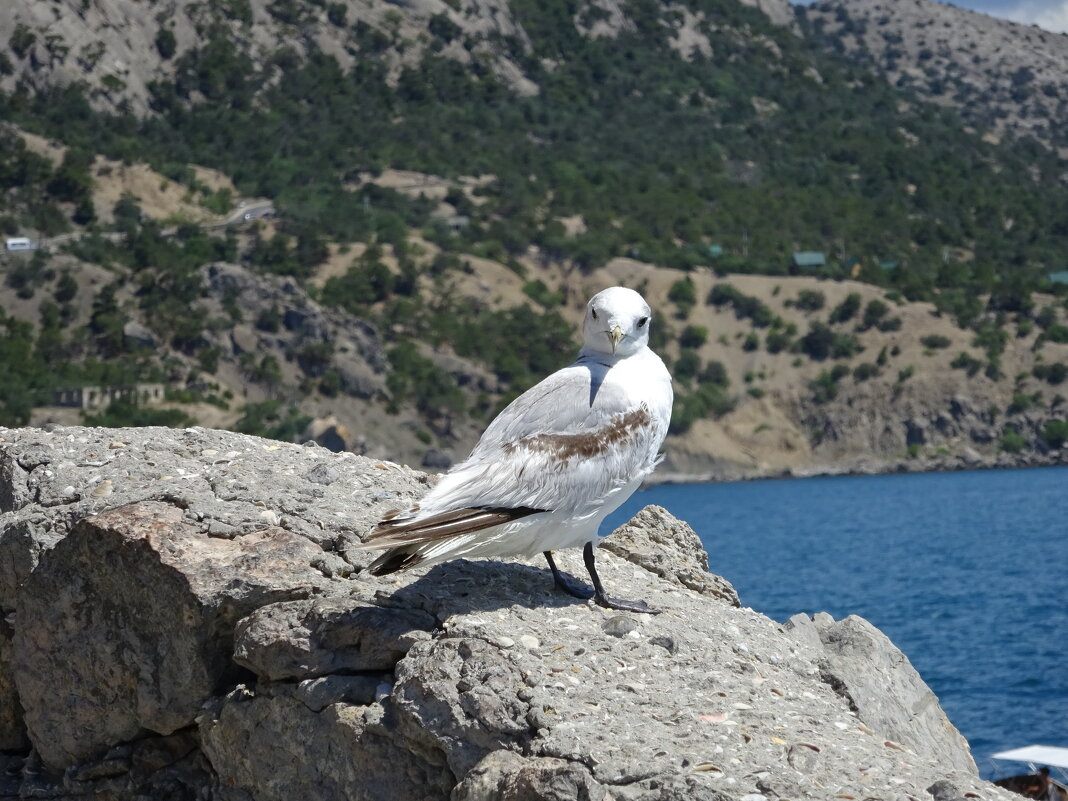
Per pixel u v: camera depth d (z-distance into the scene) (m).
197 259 175.00
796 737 5.55
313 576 6.96
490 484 6.23
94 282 165.00
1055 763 20.66
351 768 6.13
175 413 140.00
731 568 68.88
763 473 172.50
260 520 7.42
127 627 7.11
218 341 158.62
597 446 6.51
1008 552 74.50
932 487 147.12
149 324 157.88
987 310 194.88
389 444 153.00
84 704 7.29
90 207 195.00
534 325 180.12
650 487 167.00
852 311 191.12
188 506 7.46
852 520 106.38
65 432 8.80
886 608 49.78
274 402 148.25
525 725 5.62
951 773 5.28
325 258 190.12
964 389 178.62
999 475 163.38
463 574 7.26
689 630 6.86
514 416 6.61
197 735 7.10
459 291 186.88
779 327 189.00
